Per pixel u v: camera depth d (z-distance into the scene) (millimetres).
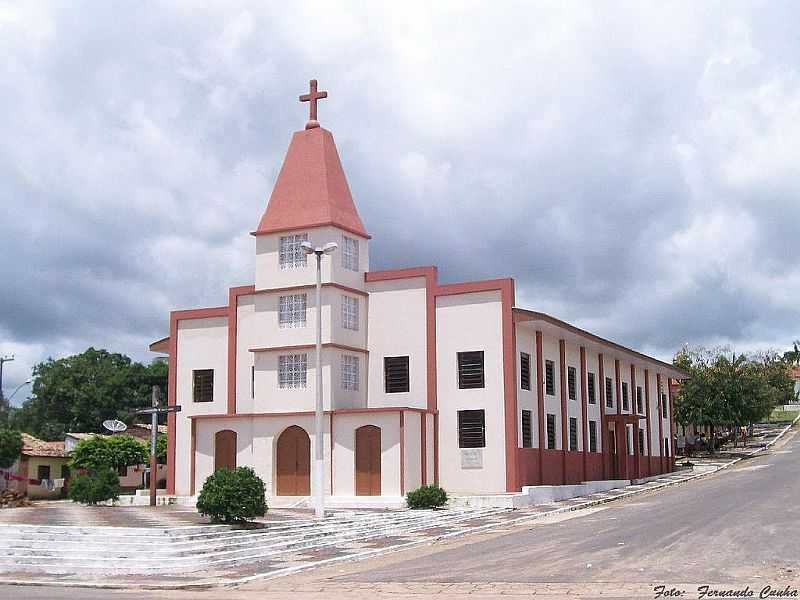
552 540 23359
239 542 23047
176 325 42844
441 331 37844
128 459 55469
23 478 55375
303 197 38750
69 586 18984
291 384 37969
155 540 22281
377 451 35875
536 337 39625
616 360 50781
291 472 37438
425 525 28797
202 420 39938
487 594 15797
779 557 17906
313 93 40344
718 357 68750
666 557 18734
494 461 36156
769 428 99188
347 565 21125
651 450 55500
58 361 80750
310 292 37969
